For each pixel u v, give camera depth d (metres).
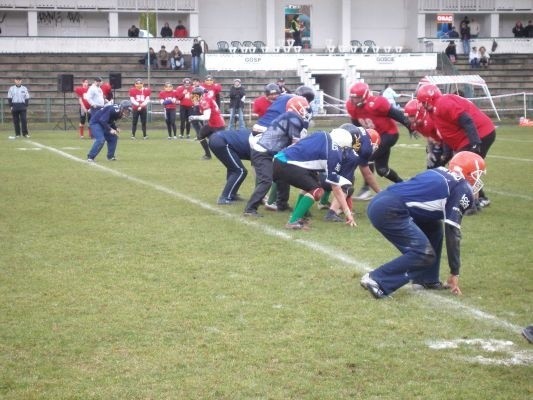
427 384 5.25
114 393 5.11
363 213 11.39
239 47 41.66
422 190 7.06
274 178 10.11
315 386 5.21
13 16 41.56
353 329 6.30
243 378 5.33
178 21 42.94
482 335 6.17
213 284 7.60
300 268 8.21
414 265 7.11
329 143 9.85
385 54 38.16
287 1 44.66
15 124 26.31
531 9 45.09
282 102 11.62
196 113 22.94
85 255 8.82
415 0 44.53
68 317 6.59
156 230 10.23
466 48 41.09
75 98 35.25
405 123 12.09
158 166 17.50
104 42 39.50
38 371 5.47
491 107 36.50
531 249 9.06
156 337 6.11
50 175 15.84
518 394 5.10
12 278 7.82
